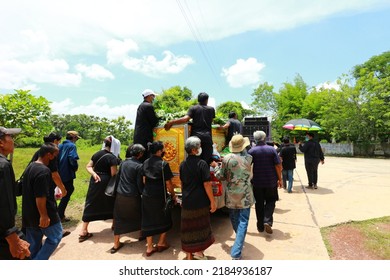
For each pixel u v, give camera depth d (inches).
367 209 238.1
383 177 442.9
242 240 138.4
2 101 205.2
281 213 226.4
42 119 227.5
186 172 134.0
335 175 469.1
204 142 173.8
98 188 179.3
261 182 174.4
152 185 149.6
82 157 682.8
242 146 147.1
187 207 132.1
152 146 153.0
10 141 93.5
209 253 152.4
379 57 1320.1
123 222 158.4
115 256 150.2
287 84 1416.1
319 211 231.6
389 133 1027.3
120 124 1336.1
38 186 113.5
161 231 149.8
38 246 122.6
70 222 209.2
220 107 1353.3
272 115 1544.0
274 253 150.5
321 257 145.2
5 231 80.4
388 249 154.5
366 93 1018.7
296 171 524.7
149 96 195.8
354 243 163.3
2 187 79.6
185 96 1004.6
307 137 339.9
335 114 1077.1
